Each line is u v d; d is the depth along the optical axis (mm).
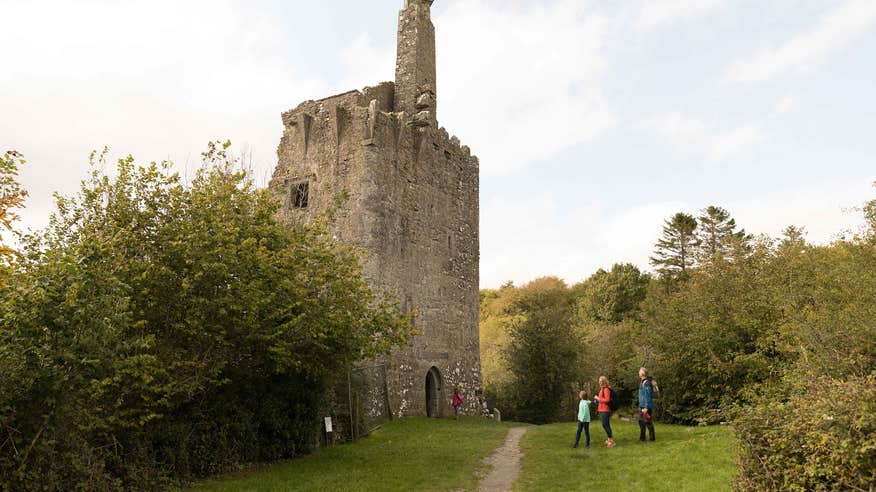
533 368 40156
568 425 25391
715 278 25281
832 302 18688
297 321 14836
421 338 31297
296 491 13328
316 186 30562
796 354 18516
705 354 23375
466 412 34531
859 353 14117
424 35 34781
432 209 33656
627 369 39875
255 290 14359
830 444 9047
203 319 14164
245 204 16750
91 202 14133
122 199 14297
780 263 23453
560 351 40062
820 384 10469
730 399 21859
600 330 55594
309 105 32219
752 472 10289
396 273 29688
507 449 19469
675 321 25203
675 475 13477
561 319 41344
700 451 15641
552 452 17938
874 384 9461
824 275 20297
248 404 16656
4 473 10273
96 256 11555
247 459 16156
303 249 17422
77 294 10844
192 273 14000
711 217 66000
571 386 42125
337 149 30156
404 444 20594
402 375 29234
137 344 11570
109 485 12023
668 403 24875
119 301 11406
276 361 15812
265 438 16953
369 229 28344
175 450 13867
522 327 41656
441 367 32812
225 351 15031
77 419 11602
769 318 22391
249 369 16375
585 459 16344
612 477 13984
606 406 18297
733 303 23500
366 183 28781
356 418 22031
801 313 18172
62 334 10406
